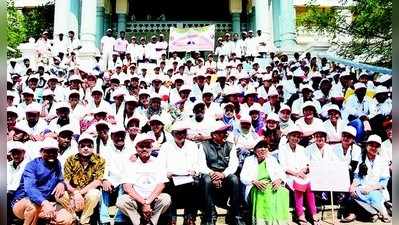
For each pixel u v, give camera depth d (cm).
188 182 632
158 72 1512
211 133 683
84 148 615
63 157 654
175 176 633
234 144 722
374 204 680
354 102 997
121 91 901
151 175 617
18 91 1169
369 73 1318
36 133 766
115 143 645
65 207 592
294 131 673
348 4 1938
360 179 696
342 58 1588
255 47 1794
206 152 661
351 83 1113
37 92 1158
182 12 2412
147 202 596
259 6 1894
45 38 1709
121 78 1352
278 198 624
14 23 2431
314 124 781
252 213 632
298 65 1523
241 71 1497
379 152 700
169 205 612
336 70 1419
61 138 659
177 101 1009
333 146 733
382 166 692
